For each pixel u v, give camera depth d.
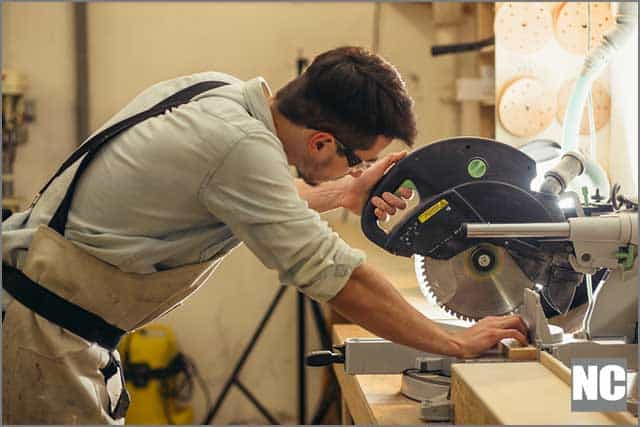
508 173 1.81
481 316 1.89
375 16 4.54
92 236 1.73
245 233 1.63
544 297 1.86
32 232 1.78
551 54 2.77
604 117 2.67
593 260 1.71
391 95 1.65
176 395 4.46
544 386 1.45
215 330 4.59
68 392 1.79
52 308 1.75
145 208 1.71
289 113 1.68
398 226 1.83
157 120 1.72
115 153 1.73
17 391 1.79
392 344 1.83
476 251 1.85
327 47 4.57
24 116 4.44
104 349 1.83
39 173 4.50
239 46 4.56
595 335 1.76
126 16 4.50
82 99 4.46
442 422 1.62
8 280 1.77
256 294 4.58
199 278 1.87
